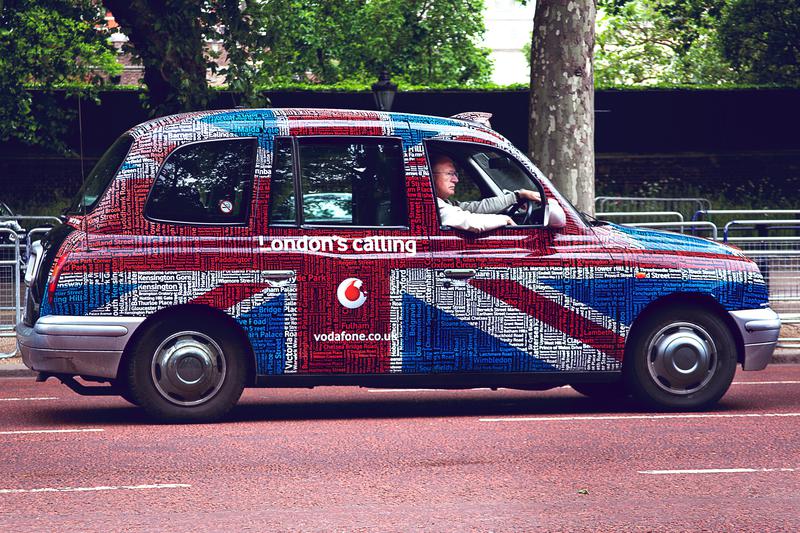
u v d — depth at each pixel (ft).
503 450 26.35
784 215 94.38
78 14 75.92
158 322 29.81
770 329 32.50
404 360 30.40
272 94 110.73
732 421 30.50
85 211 30.30
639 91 115.14
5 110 81.82
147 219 29.81
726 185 116.16
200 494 21.89
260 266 29.86
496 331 30.73
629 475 23.54
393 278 30.30
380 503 21.09
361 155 30.60
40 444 27.43
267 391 38.60
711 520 19.83
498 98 112.98
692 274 31.89
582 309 31.19
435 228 30.63
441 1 143.23
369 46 140.15
